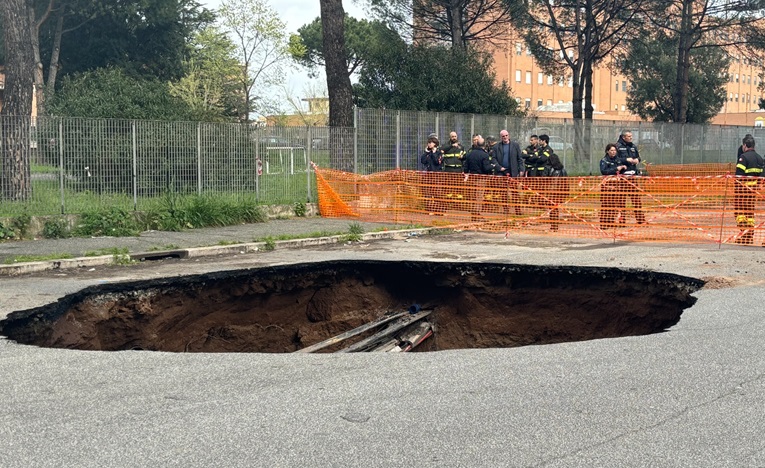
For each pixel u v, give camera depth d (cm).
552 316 1097
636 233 1459
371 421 474
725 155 3547
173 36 4353
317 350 971
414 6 3200
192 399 520
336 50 2009
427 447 433
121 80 2000
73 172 1416
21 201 1358
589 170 2728
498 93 2548
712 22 3747
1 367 602
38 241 1329
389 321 1103
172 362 616
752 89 10050
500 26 3625
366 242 1410
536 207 1584
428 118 1998
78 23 4166
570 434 453
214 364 609
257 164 1702
